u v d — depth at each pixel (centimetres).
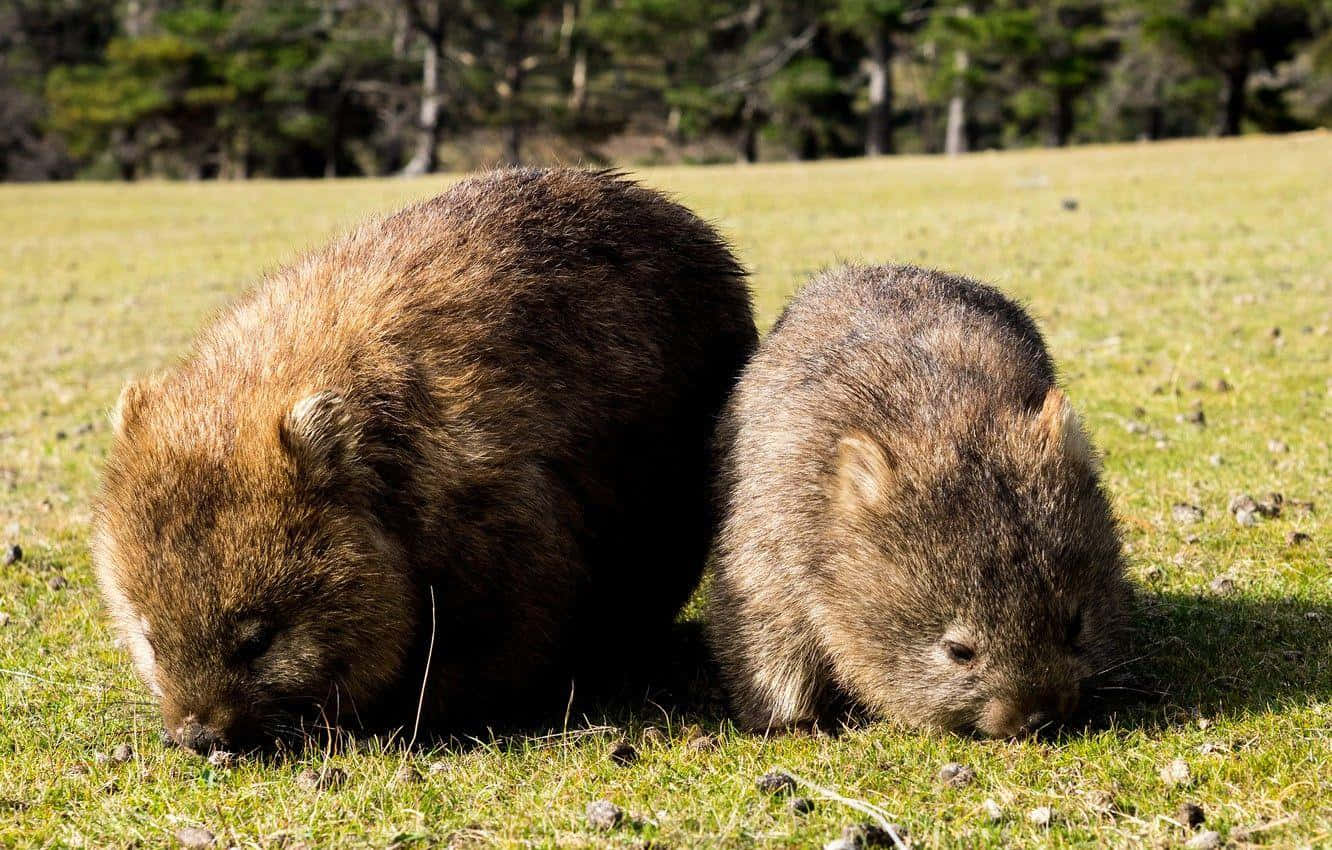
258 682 516
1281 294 1488
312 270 612
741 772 525
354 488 527
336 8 7525
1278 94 7362
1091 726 544
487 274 601
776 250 2141
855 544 541
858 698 576
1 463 1088
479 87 7062
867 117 8488
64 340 1681
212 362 566
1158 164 3503
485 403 562
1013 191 3012
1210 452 928
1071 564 517
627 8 7538
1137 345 1286
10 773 545
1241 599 671
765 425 605
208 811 507
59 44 8575
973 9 7381
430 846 475
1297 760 493
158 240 2802
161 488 520
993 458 534
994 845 451
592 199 676
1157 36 6806
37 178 8156
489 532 554
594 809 484
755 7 7950
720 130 7906
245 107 7538
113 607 547
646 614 691
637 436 639
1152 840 445
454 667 569
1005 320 687
